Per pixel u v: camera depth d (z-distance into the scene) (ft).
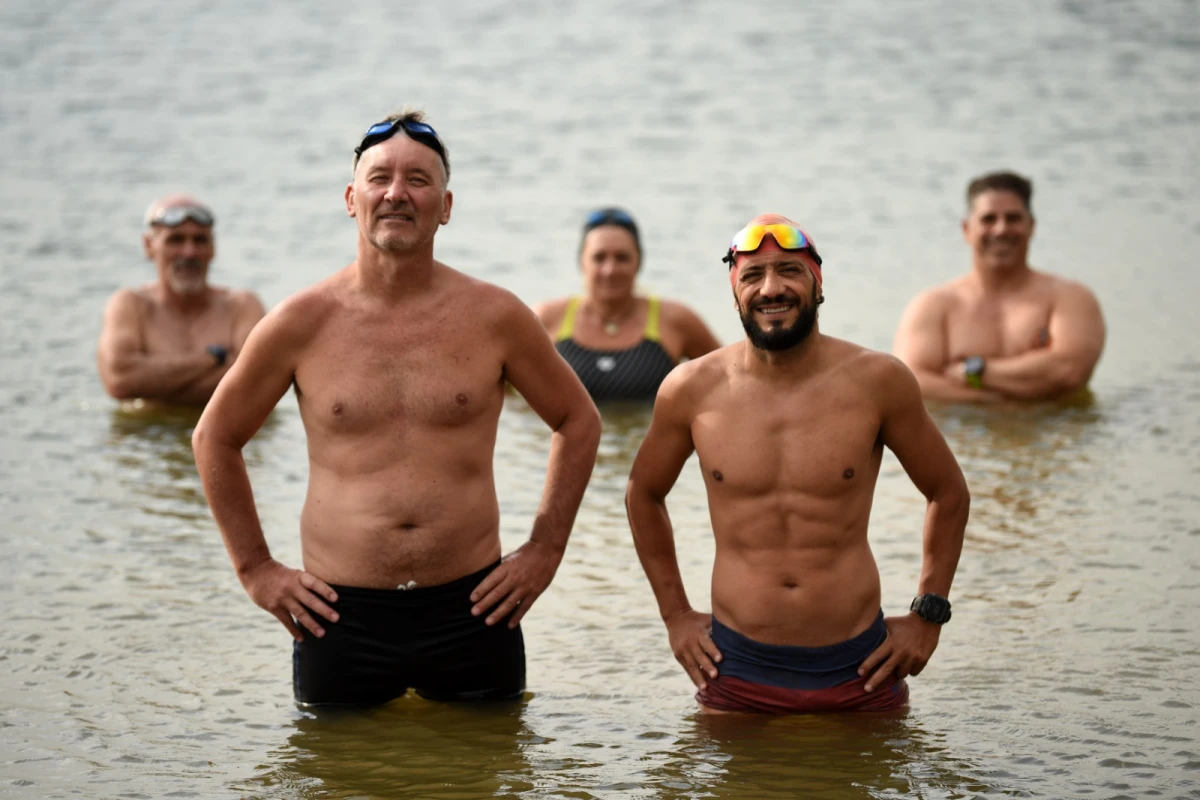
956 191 72.54
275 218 68.85
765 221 23.59
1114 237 63.52
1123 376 46.44
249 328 46.50
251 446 41.09
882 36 114.21
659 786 22.36
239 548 24.66
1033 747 23.34
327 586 24.40
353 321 24.09
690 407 24.41
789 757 23.18
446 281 24.40
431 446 24.13
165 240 45.37
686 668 25.02
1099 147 80.53
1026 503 35.27
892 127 86.58
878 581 24.56
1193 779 22.16
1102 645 27.22
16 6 125.08
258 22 121.60
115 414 44.21
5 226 66.64
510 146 83.92
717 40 114.21
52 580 31.22
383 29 119.85
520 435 42.45
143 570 31.91
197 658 27.48
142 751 23.75
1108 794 21.76
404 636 24.59
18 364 48.57
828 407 23.75
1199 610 28.71
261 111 92.68
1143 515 34.19
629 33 117.39
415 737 24.25
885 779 22.40
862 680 24.31
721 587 24.56
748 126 87.86
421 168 23.59
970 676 26.04
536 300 56.54
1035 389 44.50
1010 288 45.91
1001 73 100.63
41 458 39.86
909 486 37.55
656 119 90.17
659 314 47.14
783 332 23.27
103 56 107.76
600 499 37.01
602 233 46.65
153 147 83.05
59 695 25.84
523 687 25.77
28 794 22.29
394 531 24.11
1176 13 118.73
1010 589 30.04
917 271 59.21
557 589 31.04
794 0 129.18
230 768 23.17
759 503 23.97
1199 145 80.53
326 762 23.35
